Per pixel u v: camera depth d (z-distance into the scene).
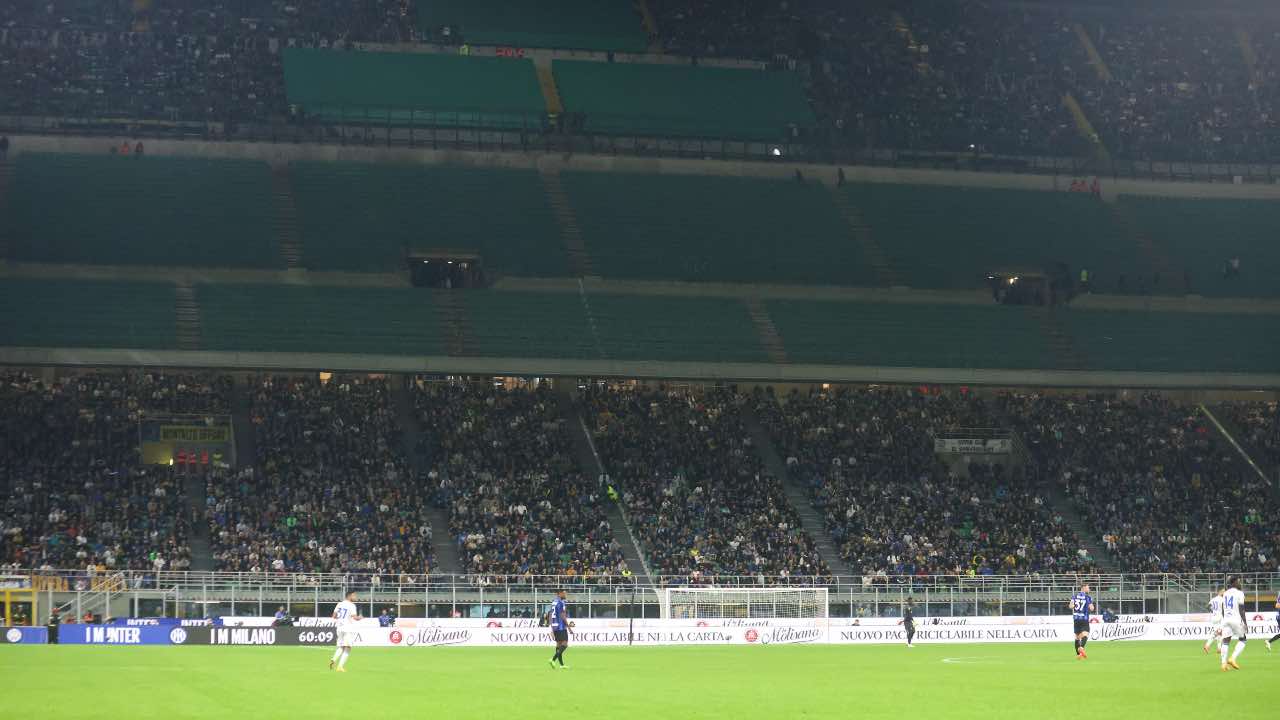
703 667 46.72
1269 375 96.75
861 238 103.69
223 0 110.19
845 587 73.50
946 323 98.50
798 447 86.81
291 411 82.25
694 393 91.31
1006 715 29.34
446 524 75.44
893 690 35.97
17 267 88.81
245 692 35.03
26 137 96.62
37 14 104.44
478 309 93.12
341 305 91.12
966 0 126.94
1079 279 102.44
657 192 104.94
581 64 113.81
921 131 111.94
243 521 71.88
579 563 72.50
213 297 89.75
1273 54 124.75
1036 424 92.44
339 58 107.56
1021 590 74.12
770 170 108.62
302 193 98.56
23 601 63.94
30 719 28.52
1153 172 112.44
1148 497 85.88
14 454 74.50
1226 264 104.94
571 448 83.12
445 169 103.06
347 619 44.06
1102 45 124.44
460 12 115.38
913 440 88.69
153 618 64.12
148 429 78.50
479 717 29.16
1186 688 35.75
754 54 118.69
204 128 100.44
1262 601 77.44
